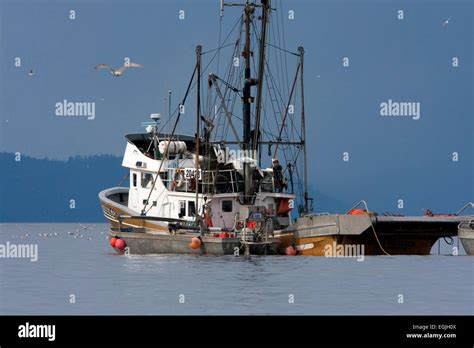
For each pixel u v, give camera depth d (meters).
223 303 109.69
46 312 104.06
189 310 104.31
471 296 116.75
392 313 102.81
